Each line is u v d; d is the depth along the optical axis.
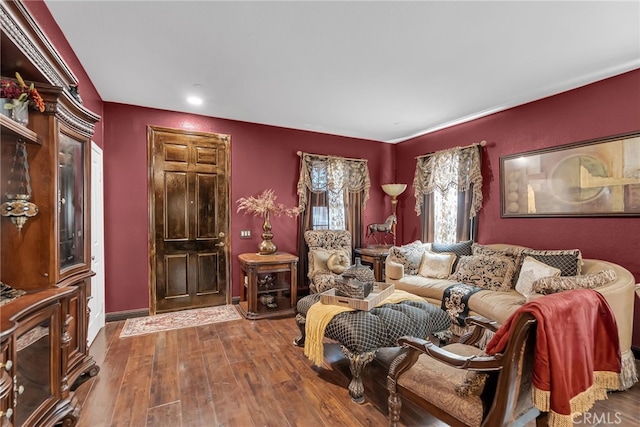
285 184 4.59
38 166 1.78
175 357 2.67
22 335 1.41
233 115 4.05
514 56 2.53
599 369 1.48
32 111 1.76
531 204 3.47
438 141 4.71
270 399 2.07
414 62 2.64
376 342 2.08
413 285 3.55
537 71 2.78
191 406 1.99
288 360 2.63
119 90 3.23
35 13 1.79
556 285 2.19
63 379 1.75
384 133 4.94
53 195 1.81
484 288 3.15
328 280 3.78
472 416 1.34
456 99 3.46
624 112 2.77
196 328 3.35
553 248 3.28
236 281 4.24
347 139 5.13
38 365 1.55
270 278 4.19
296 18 2.05
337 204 4.96
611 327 1.48
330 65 2.70
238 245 4.25
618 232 2.79
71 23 2.09
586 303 1.39
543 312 1.22
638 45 2.33
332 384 2.27
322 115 4.03
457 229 4.27
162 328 3.33
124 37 2.26
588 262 2.82
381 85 3.11
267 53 2.50
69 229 2.09
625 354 2.27
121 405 1.99
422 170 4.85
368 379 2.35
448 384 1.49
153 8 1.94
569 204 3.13
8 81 1.60
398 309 2.41
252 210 4.23
